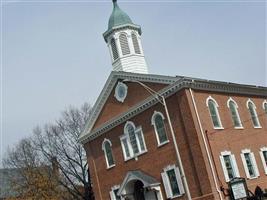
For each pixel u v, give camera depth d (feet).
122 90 128.57
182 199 109.60
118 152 129.90
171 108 113.19
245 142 120.98
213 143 109.81
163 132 116.06
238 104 126.31
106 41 144.46
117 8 144.66
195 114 108.99
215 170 106.01
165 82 114.83
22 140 199.62
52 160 189.88
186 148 108.99
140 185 124.36
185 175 108.99
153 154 118.32
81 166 190.80
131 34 140.26
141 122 122.31
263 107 137.80
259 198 105.91
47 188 178.91
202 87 114.93
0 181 215.10
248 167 117.70
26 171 183.83
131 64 136.77
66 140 195.72
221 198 103.09
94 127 139.95
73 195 184.34
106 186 133.90
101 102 136.15
